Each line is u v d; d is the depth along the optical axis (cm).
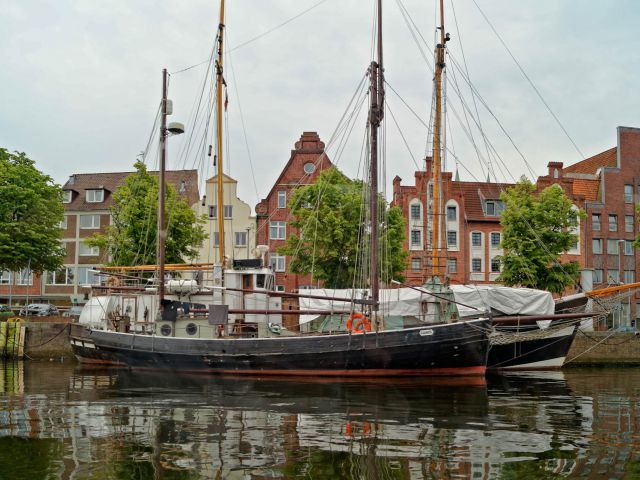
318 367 2281
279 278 5112
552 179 5591
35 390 2027
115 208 3909
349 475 983
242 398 1825
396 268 3962
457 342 2212
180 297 2731
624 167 5856
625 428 1380
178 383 2200
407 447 1174
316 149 5259
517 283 3844
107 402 1752
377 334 2242
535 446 1186
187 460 1074
